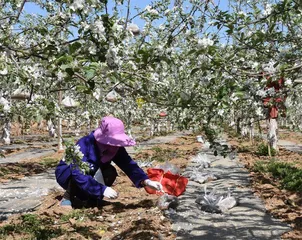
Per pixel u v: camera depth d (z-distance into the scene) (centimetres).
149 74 358
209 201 618
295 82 457
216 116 435
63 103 349
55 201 658
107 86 310
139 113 1859
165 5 577
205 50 355
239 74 405
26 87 312
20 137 2788
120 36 312
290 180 773
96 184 573
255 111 563
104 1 287
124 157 612
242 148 1504
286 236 488
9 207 662
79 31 288
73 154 298
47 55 305
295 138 2397
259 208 622
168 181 624
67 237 477
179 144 1791
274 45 510
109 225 527
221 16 427
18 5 518
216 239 484
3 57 296
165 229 518
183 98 375
